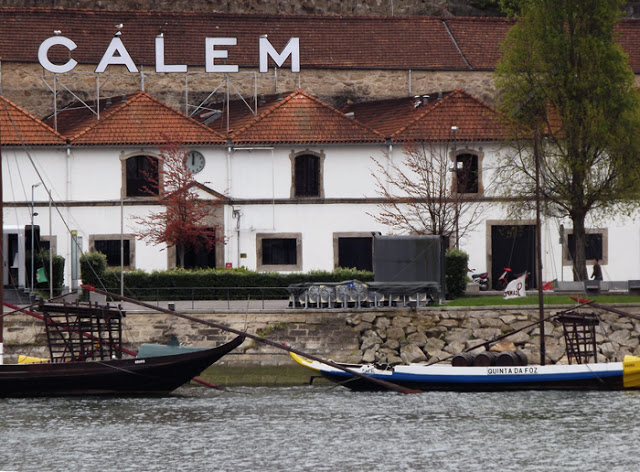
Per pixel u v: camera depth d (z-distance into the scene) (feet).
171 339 590.96
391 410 531.50
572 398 558.15
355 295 647.97
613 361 647.15
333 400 559.79
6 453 451.94
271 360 636.07
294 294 650.84
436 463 435.12
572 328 647.15
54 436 480.23
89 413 526.98
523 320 650.02
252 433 484.33
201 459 442.09
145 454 449.48
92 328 589.73
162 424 503.20
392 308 645.92
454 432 484.33
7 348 640.17
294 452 452.35
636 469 426.10
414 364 614.34
